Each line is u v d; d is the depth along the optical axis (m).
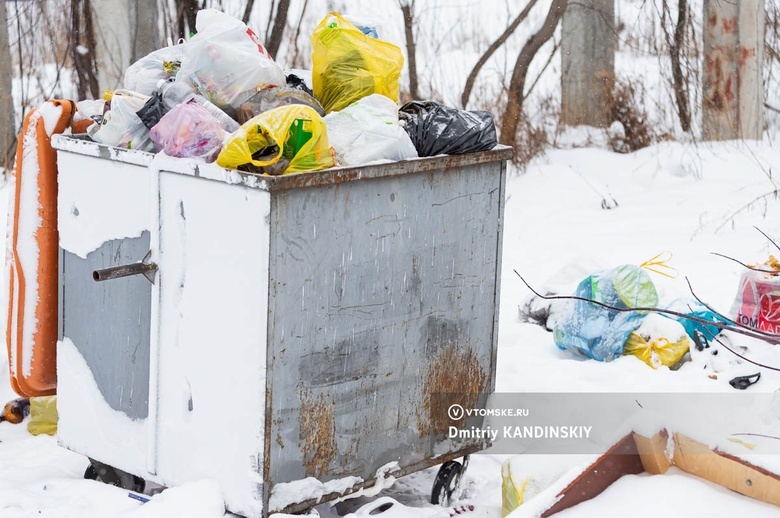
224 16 4.12
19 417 4.88
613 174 10.98
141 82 4.29
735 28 11.84
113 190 3.73
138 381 3.81
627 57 14.25
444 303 3.94
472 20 15.41
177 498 3.52
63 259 3.96
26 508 3.77
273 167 3.40
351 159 3.61
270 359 3.38
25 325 4.07
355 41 4.17
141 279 3.71
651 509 3.41
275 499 3.51
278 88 3.94
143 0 9.57
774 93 13.30
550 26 11.59
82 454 4.11
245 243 3.35
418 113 3.94
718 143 11.81
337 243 3.50
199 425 3.60
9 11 12.36
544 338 5.93
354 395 3.69
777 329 5.65
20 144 3.97
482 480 4.37
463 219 3.93
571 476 3.51
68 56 12.36
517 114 11.61
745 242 8.16
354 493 3.78
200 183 3.44
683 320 5.64
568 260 7.80
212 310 3.49
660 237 8.46
